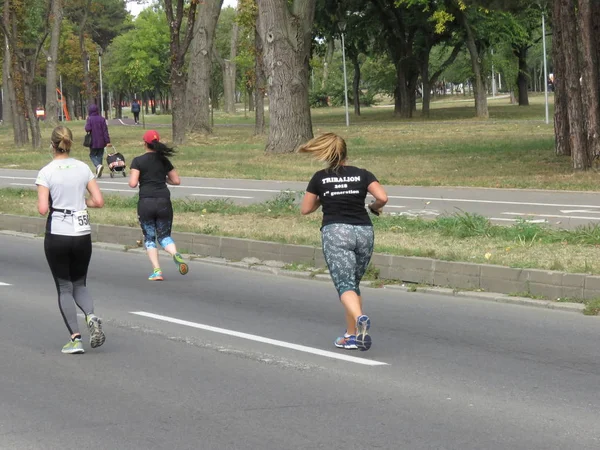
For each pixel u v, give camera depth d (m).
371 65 107.62
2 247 17.67
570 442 6.43
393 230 16.17
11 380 8.27
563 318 10.67
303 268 14.29
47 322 10.88
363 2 73.44
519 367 8.54
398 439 6.52
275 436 6.61
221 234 16.42
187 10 52.94
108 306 11.82
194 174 31.91
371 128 58.19
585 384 7.94
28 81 48.69
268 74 38.75
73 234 9.15
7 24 48.62
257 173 31.64
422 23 71.94
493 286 12.12
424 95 74.62
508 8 34.03
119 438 6.62
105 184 29.56
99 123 31.41
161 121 94.50
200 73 54.34
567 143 32.56
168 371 8.53
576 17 28.64
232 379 8.23
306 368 8.59
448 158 34.09
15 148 50.00
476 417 7.03
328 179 9.06
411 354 9.09
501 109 84.19
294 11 38.28
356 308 8.91
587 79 26.88
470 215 17.33
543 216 19.03
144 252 16.81
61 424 6.96
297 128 38.69
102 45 125.94
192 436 6.64
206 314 11.23
